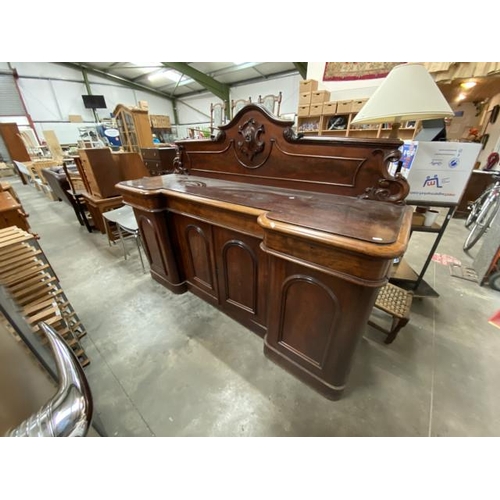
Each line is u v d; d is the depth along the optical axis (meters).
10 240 1.11
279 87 7.52
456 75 2.89
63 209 4.30
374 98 1.15
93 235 3.12
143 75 9.02
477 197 3.54
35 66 7.50
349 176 1.14
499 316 1.62
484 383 1.22
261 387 1.21
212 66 7.01
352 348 0.94
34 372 0.70
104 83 8.95
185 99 10.79
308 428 1.04
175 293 1.90
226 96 8.39
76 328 1.42
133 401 1.15
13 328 0.72
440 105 1.02
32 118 7.81
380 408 1.11
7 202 1.60
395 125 1.24
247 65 6.74
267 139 1.31
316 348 1.06
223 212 1.15
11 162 8.03
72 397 0.56
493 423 1.04
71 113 8.48
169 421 1.07
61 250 2.71
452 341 1.46
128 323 1.63
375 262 0.70
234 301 1.50
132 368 1.32
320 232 0.77
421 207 1.64
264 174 1.41
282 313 1.10
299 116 4.14
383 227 0.80
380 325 1.59
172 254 1.70
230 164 1.55
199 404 1.14
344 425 1.04
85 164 2.69
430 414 1.08
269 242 0.92
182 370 1.30
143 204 1.50
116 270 2.28
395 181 1.02
